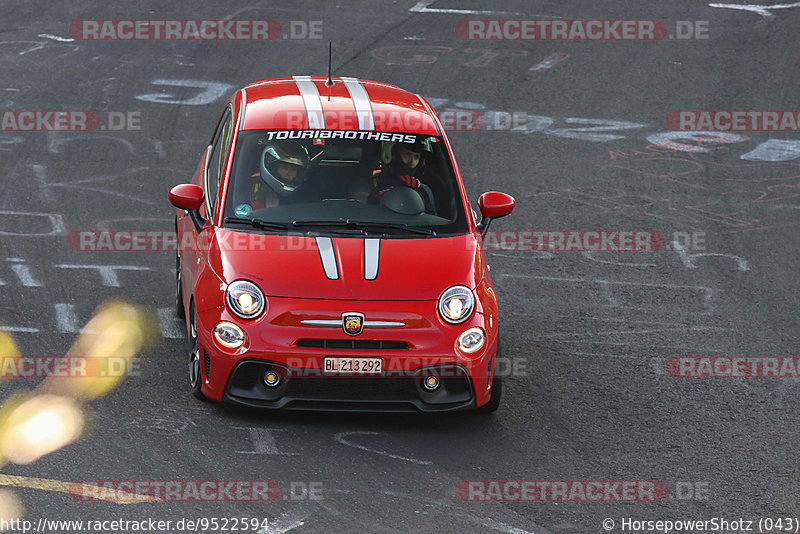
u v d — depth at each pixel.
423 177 26.00
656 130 51.06
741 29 66.25
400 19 67.00
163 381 24.91
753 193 43.53
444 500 20.22
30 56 58.25
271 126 26.62
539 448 22.91
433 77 57.16
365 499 20.02
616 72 58.91
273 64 58.34
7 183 40.84
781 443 23.84
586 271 35.31
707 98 55.59
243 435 22.41
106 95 52.72
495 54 61.09
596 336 29.98
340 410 22.59
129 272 32.81
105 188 41.00
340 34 63.66
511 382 26.47
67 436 21.73
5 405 23.06
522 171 45.19
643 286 34.22
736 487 21.61
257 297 22.44
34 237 35.41
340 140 26.36
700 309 32.50
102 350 26.59
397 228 24.69
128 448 21.41
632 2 71.19
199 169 30.36
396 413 23.58
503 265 35.56
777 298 33.72
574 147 48.34
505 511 19.95
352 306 22.34
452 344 22.61
